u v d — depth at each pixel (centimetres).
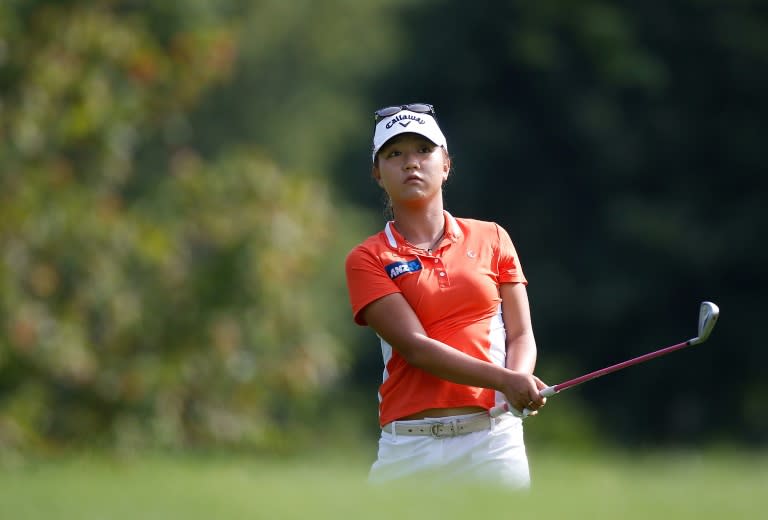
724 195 11719
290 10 11425
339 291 10431
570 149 12144
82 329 5259
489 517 1875
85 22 5622
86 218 5291
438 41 12394
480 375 2052
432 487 2005
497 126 12088
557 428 8469
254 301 5522
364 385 11012
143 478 2891
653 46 11781
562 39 11894
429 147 2195
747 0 11612
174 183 5750
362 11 11969
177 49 5962
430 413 2116
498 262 2183
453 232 2181
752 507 2180
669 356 11294
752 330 11169
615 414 11381
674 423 11325
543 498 2036
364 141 12194
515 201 12294
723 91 11738
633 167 11725
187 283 5531
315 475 3070
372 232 11156
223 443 5356
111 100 5553
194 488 2392
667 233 11031
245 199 5694
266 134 11125
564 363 10825
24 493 2341
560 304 11512
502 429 2122
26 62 5575
